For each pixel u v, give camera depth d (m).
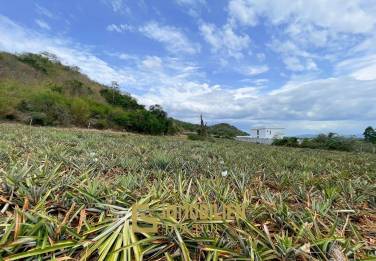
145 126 26.05
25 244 1.47
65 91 30.56
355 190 3.04
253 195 2.76
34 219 1.66
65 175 2.86
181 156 5.50
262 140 32.81
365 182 3.33
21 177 2.42
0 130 9.37
